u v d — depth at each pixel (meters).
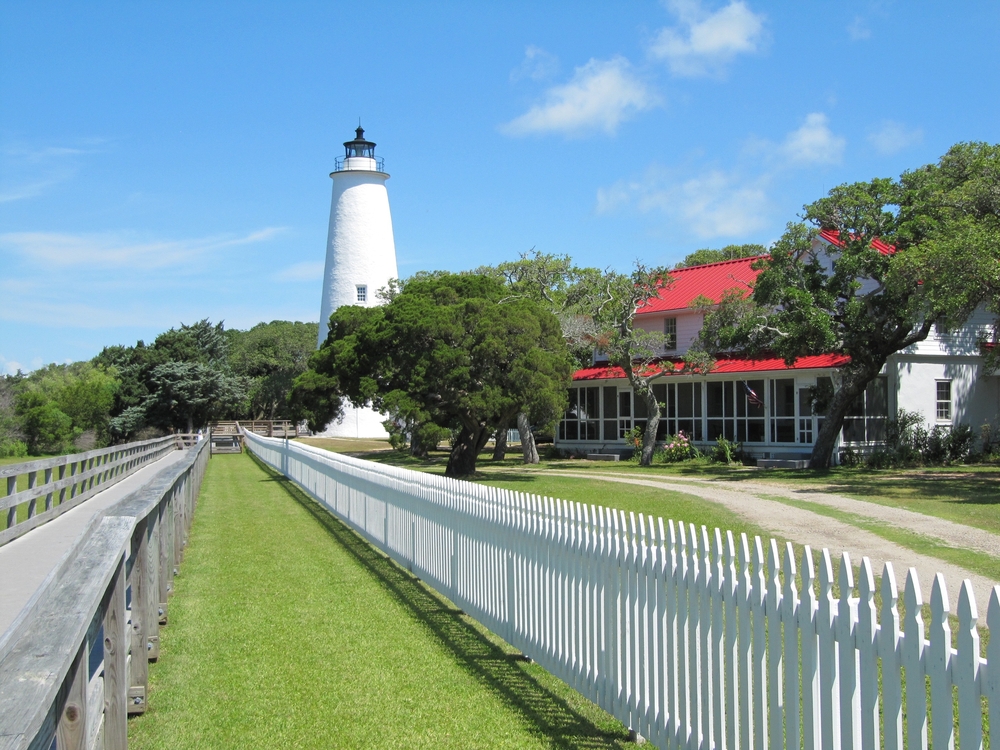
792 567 4.09
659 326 35.94
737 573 4.53
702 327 31.75
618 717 5.78
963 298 19.11
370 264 52.59
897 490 19.22
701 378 32.75
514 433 60.94
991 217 20.94
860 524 13.95
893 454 27.02
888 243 24.06
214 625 8.85
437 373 23.45
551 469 29.59
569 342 32.59
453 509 9.41
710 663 4.72
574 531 6.46
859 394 26.19
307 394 26.67
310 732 6.00
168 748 5.77
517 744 5.72
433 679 7.11
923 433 28.42
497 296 26.62
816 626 3.95
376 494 13.48
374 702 6.58
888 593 3.56
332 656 7.75
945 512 15.29
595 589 6.12
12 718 2.52
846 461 27.66
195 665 7.54
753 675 4.39
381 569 11.77
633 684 5.59
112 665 5.19
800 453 29.53
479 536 8.55
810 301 23.69
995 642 3.10
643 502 17.78
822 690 3.91
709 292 35.19
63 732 3.95
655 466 29.92
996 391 31.59
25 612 3.49
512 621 7.66
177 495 12.17
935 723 3.34
